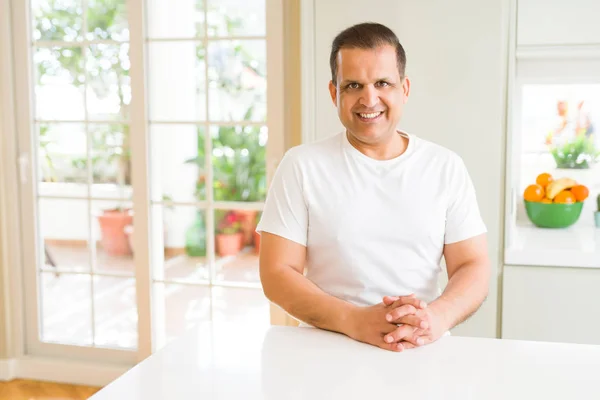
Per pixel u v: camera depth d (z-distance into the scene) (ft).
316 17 7.32
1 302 10.67
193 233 21.21
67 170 10.57
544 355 3.63
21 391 10.23
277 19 9.04
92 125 10.46
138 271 10.09
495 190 6.98
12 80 10.34
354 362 3.54
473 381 3.25
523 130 8.71
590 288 6.82
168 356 3.64
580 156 8.56
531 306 6.98
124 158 10.53
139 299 10.13
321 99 7.41
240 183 21.16
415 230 4.79
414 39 7.05
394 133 4.93
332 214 4.79
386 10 7.11
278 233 4.83
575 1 6.84
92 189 10.37
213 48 18.76
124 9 10.11
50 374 10.63
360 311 4.05
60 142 10.53
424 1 6.98
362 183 4.81
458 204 4.91
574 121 8.54
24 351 10.85
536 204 8.25
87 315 11.70
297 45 9.08
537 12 6.91
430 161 4.90
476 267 4.83
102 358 10.51
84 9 10.05
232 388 3.17
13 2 10.21
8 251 10.64
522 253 6.93
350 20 7.21
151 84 9.89
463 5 6.89
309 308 4.31
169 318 11.80
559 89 8.53
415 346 3.81
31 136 10.40
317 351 3.74
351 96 4.52
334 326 4.11
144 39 9.65
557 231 8.10
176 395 3.08
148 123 9.84
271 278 4.68
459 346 3.82
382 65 4.43
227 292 11.29
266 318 10.84
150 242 10.03
